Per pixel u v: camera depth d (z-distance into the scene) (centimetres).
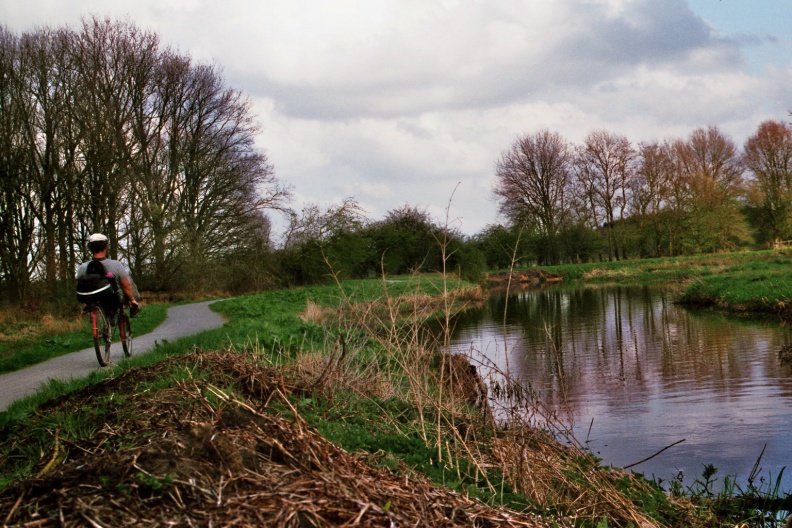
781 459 722
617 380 1195
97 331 969
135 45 3444
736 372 1212
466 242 4372
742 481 658
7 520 246
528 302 3206
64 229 3100
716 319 2017
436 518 308
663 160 6338
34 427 531
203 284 3872
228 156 3947
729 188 6278
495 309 2814
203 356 739
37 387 868
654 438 825
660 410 964
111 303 1003
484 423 647
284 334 1146
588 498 518
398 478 354
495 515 335
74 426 519
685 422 891
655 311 2391
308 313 2017
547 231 6141
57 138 3017
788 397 995
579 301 3086
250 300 2914
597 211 6353
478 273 4494
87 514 242
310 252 3988
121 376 697
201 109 3838
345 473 319
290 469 310
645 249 7025
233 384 637
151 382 654
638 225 6438
